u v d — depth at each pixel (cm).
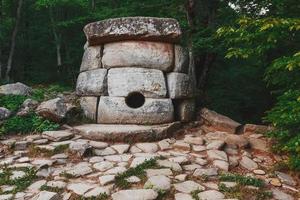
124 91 772
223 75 1295
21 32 1806
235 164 589
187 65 845
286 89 636
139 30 781
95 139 679
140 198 448
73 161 575
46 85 1558
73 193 466
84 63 853
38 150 609
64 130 716
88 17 1388
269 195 486
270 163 615
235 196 470
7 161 569
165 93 780
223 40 975
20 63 1819
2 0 1655
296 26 499
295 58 489
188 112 814
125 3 1323
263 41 590
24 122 722
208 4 1076
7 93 890
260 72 1224
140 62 787
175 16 1075
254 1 814
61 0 1453
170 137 717
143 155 599
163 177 508
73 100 927
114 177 501
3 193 471
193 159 595
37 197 452
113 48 804
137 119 759
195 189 481
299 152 568
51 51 1869
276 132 639
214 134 729
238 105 1262
